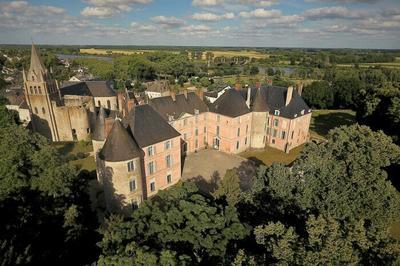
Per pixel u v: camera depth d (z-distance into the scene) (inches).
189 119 2630.4
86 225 1533.0
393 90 2913.4
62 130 3166.8
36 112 3097.9
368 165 1401.3
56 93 3201.3
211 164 2539.4
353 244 888.9
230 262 965.8
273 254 871.7
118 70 7445.9
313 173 1397.6
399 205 1371.8
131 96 3772.1
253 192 1467.8
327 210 1242.6
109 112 3277.6
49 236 1267.2
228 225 1189.1
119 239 1073.5
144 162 1919.3
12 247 964.0
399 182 2158.0
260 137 2859.3
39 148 1612.9
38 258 1125.1
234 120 2591.0
